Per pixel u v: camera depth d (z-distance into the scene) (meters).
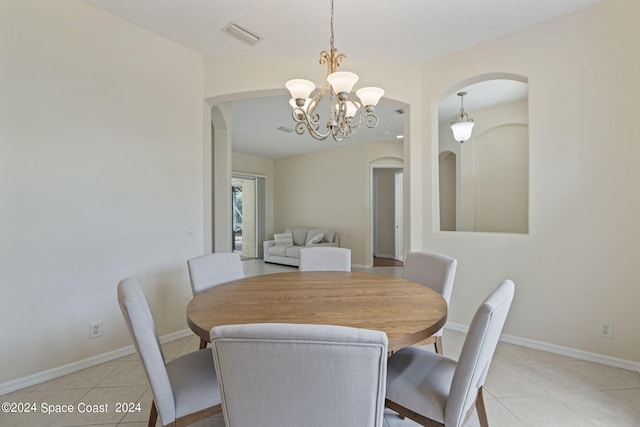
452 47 2.80
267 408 0.81
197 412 1.22
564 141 2.37
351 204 6.61
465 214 4.60
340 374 0.75
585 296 2.29
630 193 2.13
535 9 2.28
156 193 2.60
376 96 1.90
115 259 2.36
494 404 1.76
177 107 2.74
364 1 2.14
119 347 2.38
